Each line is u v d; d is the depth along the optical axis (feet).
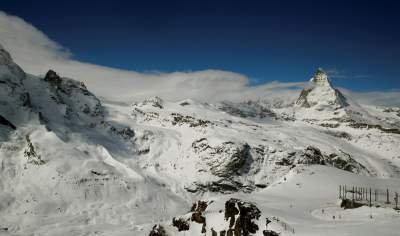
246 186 564.30
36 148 450.71
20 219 367.04
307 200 406.82
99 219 394.73
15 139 467.93
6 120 479.82
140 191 463.42
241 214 269.64
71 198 411.95
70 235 345.92
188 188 543.39
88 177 444.55
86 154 505.66
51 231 349.41
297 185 476.54
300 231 250.57
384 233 230.89
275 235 250.57
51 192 410.72
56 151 460.55
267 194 447.42
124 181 466.29
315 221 290.56
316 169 548.31
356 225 256.73
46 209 387.96
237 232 263.29
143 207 439.63
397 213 303.68
